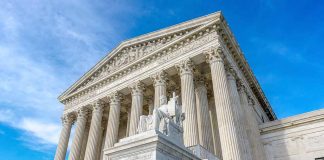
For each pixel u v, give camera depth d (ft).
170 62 130.72
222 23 121.39
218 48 114.32
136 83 141.49
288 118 121.80
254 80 156.15
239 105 110.22
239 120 104.27
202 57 122.21
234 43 129.39
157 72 133.69
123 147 47.21
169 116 55.93
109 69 168.66
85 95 175.11
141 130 52.47
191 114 105.50
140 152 44.75
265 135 124.36
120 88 150.41
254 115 133.08
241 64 137.90
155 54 139.64
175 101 59.62
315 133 112.37
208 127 119.44
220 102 100.73
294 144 114.93
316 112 115.55
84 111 169.78
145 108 168.86
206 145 111.96
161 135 46.21
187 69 121.39
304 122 116.78
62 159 160.25
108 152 48.98
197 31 124.67
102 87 165.17
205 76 137.59
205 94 132.05
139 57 146.82
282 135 119.96
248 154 96.73
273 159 116.67
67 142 169.58
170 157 46.24
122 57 164.14
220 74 107.96
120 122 183.01
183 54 127.03
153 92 155.22
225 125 94.17
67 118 176.45
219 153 125.70
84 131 176.76
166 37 144.15
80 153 158.20
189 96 111.75
